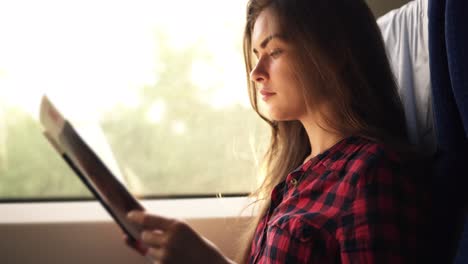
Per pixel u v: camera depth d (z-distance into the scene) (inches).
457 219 30.2
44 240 44.4
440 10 28.6
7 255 44.1
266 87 35.3
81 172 25.6
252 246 38.3
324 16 33.6
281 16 33.9
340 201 29.6
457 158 29.7
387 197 28.4
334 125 33.9
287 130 43.0
